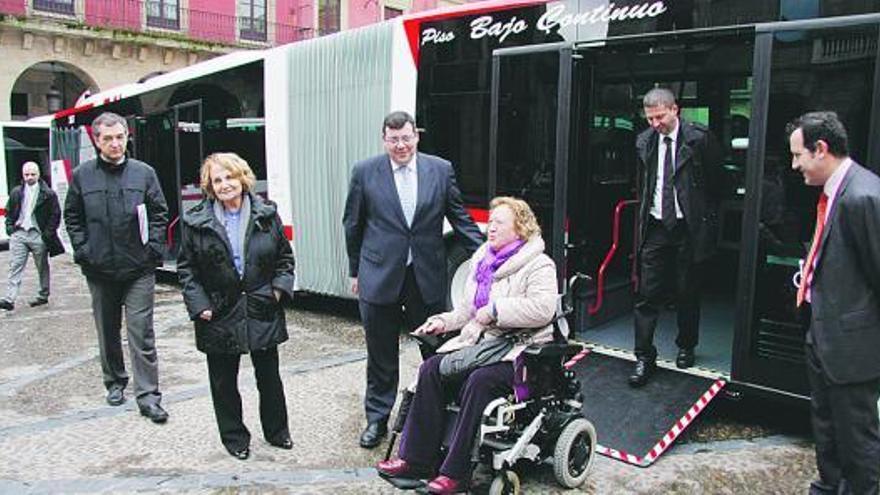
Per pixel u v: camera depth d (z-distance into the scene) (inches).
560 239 233.9
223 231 170.2
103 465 176.7
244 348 172.4
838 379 136.6
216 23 1083.9
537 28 250.8
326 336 302.4
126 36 1005.2
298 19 1157.1
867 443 137.8
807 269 145.6
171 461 179.0
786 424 204.2
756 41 189.2
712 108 273.1
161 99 439.5
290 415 208.5
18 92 1037.2
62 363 264.8
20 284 402.3
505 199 163.2
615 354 225.3
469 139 274.1
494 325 157.9
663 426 185.3
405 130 178.2
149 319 208.4
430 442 155.7
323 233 331.6
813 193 182.4
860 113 176.9
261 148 358.6
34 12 943.0
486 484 161.8
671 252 211.0
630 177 276.4
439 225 185.3
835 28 178.9
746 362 194.9
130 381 240.8
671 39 216.7
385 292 181.5
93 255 203.6
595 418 191.2
